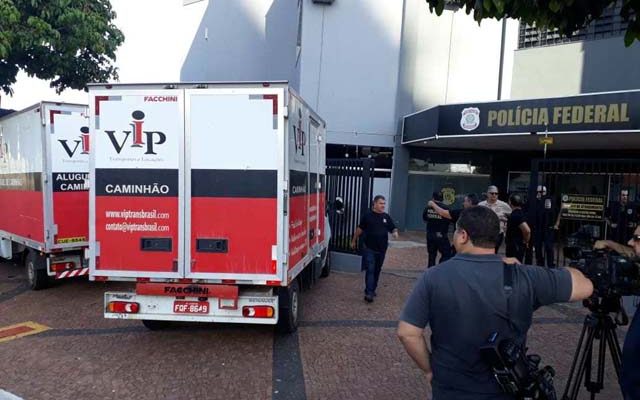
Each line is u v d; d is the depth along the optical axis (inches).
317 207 307.1
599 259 128.9
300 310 289.9
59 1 412.5
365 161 399.2
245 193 213.6
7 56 398.9
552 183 347.9
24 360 212.7
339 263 411.8
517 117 507.8
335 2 655.8
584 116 468.1
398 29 669.3
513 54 671.8
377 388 188.7
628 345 104.4
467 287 94.4
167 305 219.9
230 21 977.5
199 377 196.7
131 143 216.1
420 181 700.0
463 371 93.7
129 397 179.3
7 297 317.4
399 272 410.9
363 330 255.8
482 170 712.4
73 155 315.3
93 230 218.1
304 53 652.1
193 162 214.8
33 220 323.6
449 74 682.8
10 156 360.8
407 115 659.4
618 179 317.4
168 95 214.5
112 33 493.4
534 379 90.0
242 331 253.0
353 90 665.0
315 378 197.0
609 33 586.9
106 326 260.1
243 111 212.7
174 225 216.1
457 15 677.3
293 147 225.0
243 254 214.5
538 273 97.3
